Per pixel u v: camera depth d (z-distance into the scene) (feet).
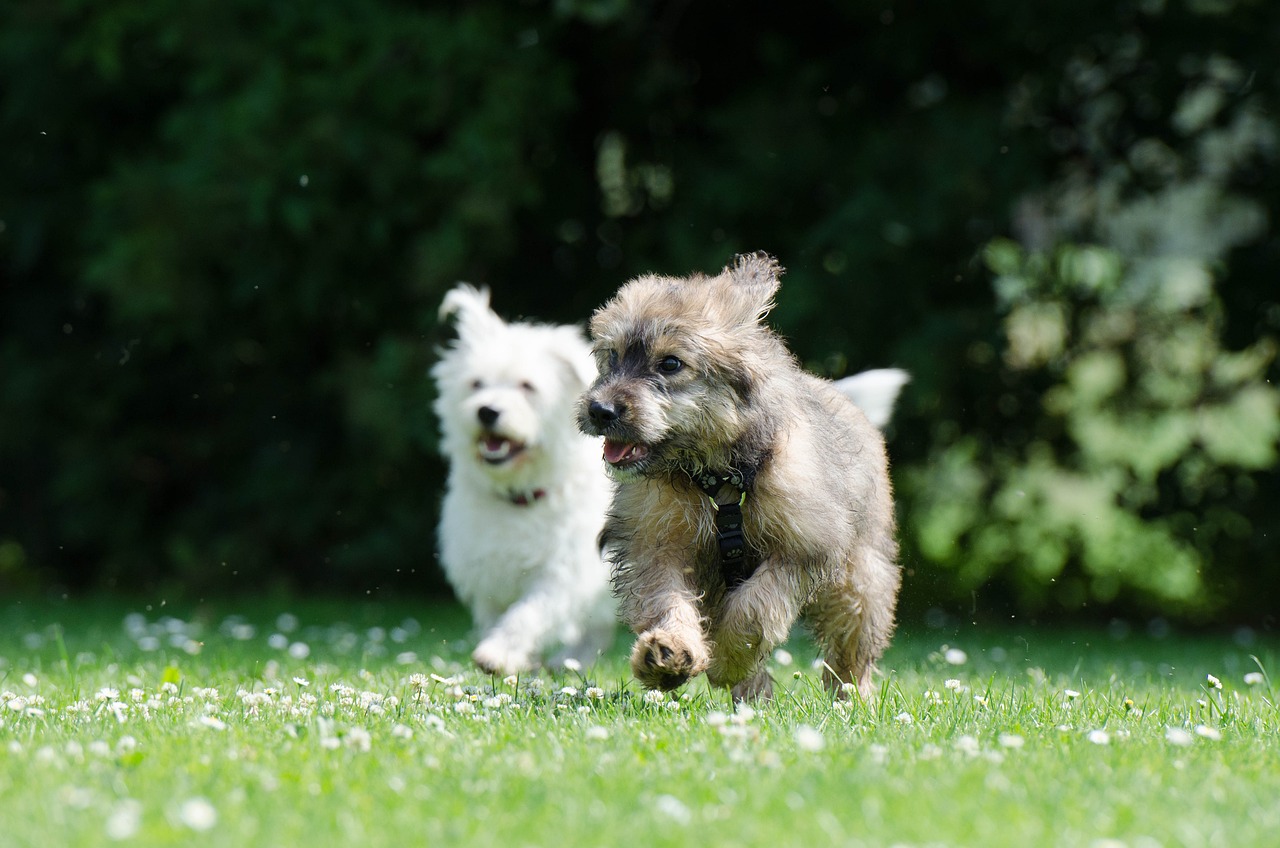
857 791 13.23
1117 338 49.47
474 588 27.30
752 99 45.73
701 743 15.40
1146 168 48.67
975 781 13.73
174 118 44.83
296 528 50.47
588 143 50.21
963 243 44.91
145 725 16.94
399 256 46.50
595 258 50.98
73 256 51.85
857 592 21.59
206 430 53.52
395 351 44.52
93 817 12.14
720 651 19.04
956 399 48.01
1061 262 47.91
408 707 18.97
